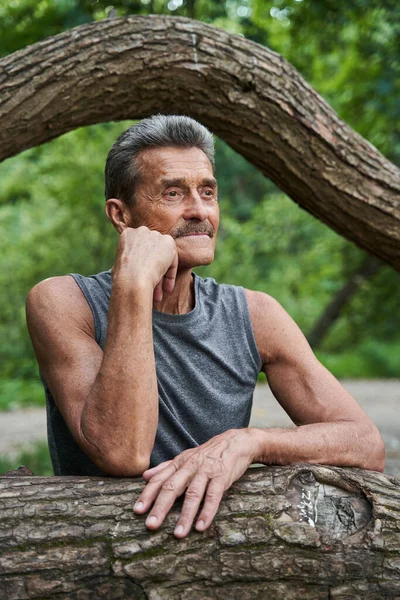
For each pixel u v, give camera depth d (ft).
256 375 7.91
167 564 5.66
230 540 5.75
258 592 5.74
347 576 5.81
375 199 11.73
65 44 10.72
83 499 5.96
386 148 36.09
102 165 44.39
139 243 6.72
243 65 11.17
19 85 10.48
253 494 6.03
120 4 19.34
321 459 6.75
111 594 5.63
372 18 27.63
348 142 11.68
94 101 10.98
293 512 5.97
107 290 7.59
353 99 31.96
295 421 7.91
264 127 11.46
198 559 5.70
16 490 6.07
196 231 7.37
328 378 7.84
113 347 6.28
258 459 6.52
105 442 6.20
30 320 7.35
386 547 5.91
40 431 24.89
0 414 30.14
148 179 7.38
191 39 11.05
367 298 55.06
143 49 10.85
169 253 6.77
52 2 20.51
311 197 11.98
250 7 28.19
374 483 6.30
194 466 5.98
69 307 7.30
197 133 7.51
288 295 59.82
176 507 5.90
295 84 11.48
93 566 5.64
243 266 54.49
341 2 24.35
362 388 38.01
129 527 5.76
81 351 7.01
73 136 43.55
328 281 52.44
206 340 7.61
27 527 5.78
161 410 7.25
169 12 21.25
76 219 46.78
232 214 60.80
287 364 7.93
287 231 56.29
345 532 6.00
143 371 6.24
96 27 10.90
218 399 7.50
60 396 6.88
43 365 7.25
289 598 5.77
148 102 11.28
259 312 8.00
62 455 7.64
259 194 61.72
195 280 7.95
